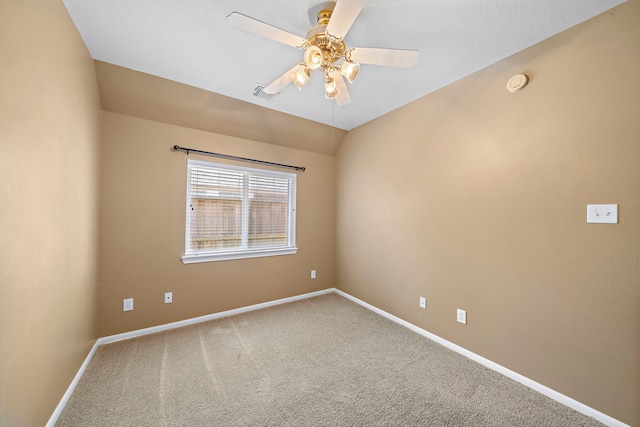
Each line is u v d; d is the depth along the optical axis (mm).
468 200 2004
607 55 1347
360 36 1602
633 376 1265
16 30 965
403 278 2564
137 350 2027
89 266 1856
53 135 1266
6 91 911
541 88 1599
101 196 2129
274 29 1215
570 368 1471
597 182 1382
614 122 1326
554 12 1375
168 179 2428
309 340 2227
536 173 1623
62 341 1394
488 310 1868
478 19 1439
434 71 1971
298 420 1360
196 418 1362
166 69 1986
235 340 2213
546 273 1577
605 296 1354
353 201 3275
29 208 1065
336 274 3604
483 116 1910
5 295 918
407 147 2535
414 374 1763
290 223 3289
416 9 1370
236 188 2863
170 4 1363
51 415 1276
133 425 1312
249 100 2486
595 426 1334
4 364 914
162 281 2398
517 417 1394
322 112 2775
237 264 2824
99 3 1354
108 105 2139
